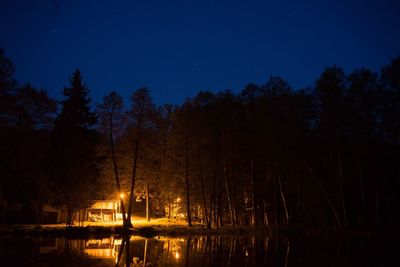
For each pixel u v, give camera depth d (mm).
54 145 52438
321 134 46344
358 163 49469
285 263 22188
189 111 46781
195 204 56781
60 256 23141
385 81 44031
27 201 48125
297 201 52500
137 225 46719
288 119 46062
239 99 48719
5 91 35469
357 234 43375
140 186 55594
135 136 43000
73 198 41156
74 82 61219
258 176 51344
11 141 38000
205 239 37875
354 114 43812
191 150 47156
